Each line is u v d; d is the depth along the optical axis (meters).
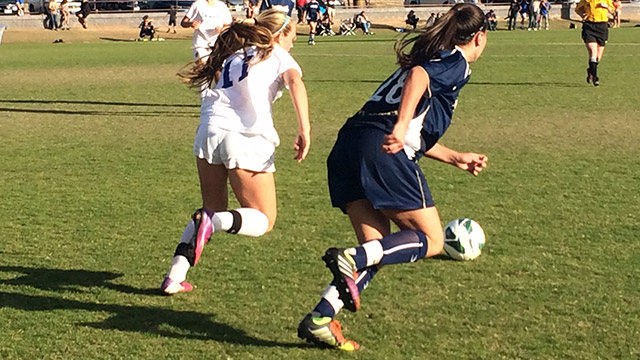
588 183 8.52
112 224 7.10
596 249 6.28
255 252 6.23
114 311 5.06
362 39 37.34
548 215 7.27
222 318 4.94
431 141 4.42
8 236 6.73
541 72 20.06
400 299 5.22
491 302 5.18
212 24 12.72
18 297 5.29
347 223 7.06
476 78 18.72
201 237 4.54
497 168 9.26
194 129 12.28
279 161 9.80
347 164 4.40
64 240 6.61
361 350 4.47
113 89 17.67
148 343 4.58
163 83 18.80
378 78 19.36
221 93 5.03
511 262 5.96
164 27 44.75
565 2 49.97
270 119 5.01
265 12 5.17
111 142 11.22
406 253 4.30
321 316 4.29
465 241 5.92
